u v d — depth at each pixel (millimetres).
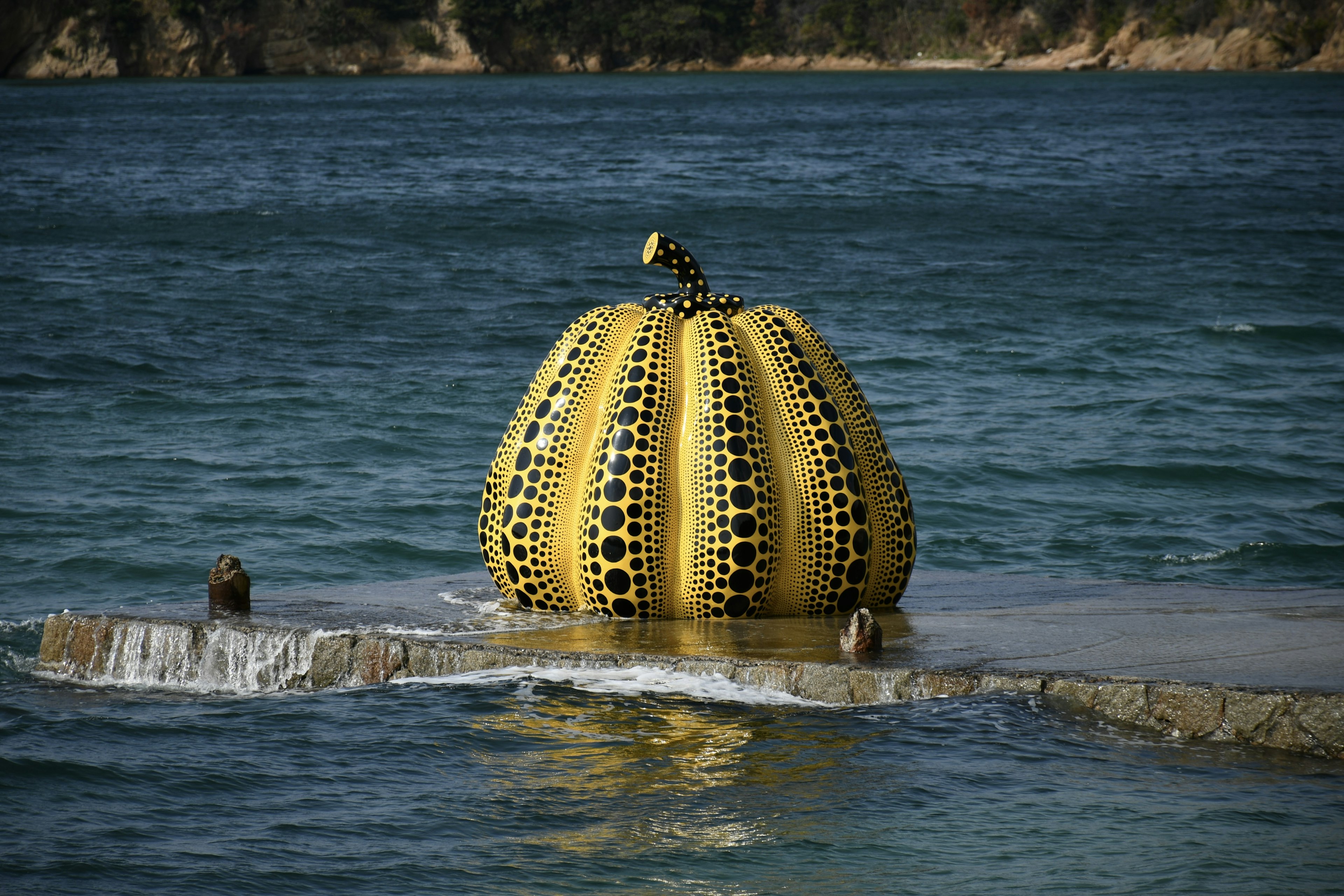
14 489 34500
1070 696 17578
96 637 20859
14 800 15523
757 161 158625
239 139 186250
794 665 18281
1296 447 39625
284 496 34312
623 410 21453
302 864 13961
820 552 21328
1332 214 107438
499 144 182125
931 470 36750
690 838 14477
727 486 21078
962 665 18250
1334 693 16594
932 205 114250
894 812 15016
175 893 13328
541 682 18719
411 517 32656
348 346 55844
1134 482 36062
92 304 64062
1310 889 13250
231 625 20375
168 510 32938
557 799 15422
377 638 19734
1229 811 14953
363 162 155625
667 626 20766
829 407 21797
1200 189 128250
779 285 71625
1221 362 52219
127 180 131750
